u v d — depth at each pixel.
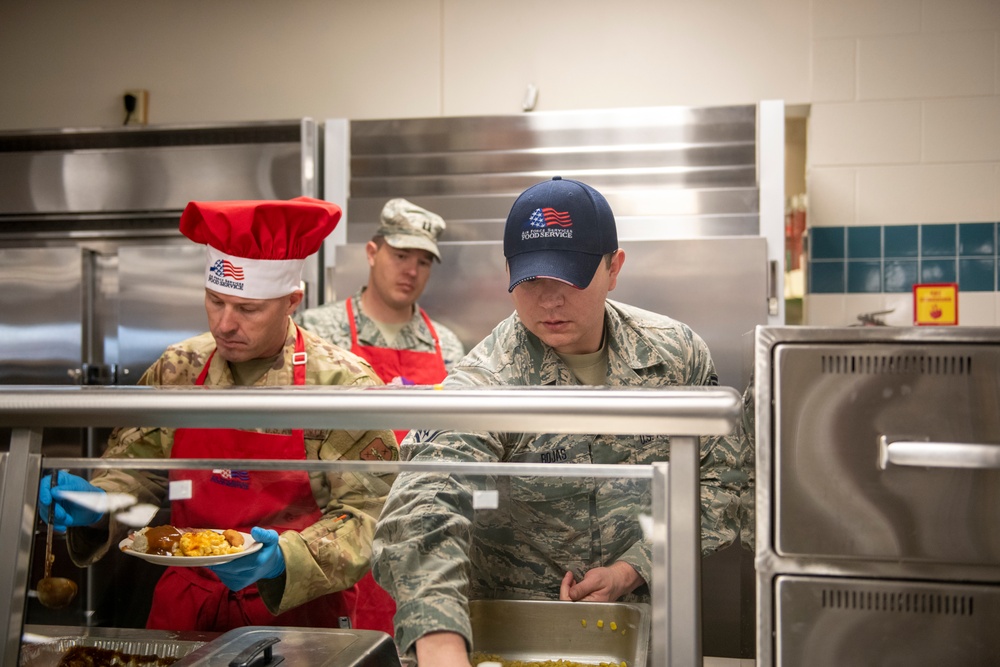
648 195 2.96
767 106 2.90
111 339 3.24
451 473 1.03
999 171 3.27
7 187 3.30
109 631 1.06
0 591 1.02
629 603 0.98
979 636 0.95
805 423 0.98
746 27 3.37
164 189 3.20
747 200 2.91
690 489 0.94
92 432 1.14
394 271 2.81
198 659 0.98
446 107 3.51
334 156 3.15
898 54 3.31
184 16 3.62
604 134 3.00
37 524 1.05
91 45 3.65
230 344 1.66
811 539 0.98
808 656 0.98
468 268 2.95
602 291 1.40
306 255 1.69
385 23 3.54
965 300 3.29
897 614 0.97
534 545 1.01
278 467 1.05
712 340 2.75
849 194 3.36
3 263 3.05
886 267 3.34
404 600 1.01
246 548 1.05
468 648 0.99
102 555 1.07
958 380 0.95
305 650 1.00
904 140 3.32
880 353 0.97
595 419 0.94
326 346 1.80
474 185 3.08
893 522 0.96
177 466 1.06
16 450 1.05
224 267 1.60
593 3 3.44
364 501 1.06
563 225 1.33
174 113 3.62
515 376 1.48
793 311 3.42
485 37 3.49
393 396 0.98
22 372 3.05
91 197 3.25
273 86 3.59
